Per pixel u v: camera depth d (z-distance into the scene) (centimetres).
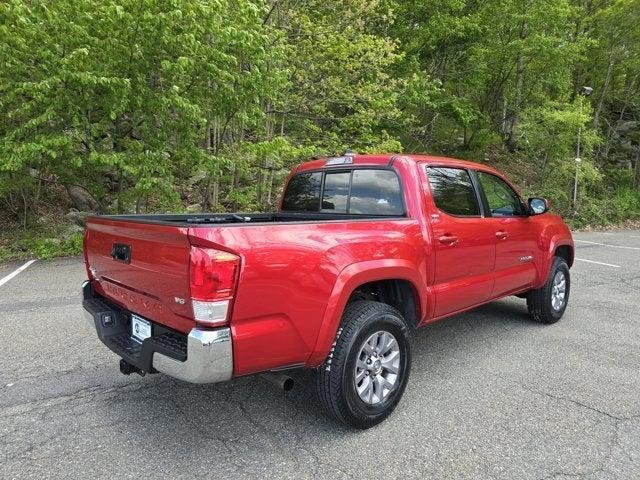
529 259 498
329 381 293
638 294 719
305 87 1167
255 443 292
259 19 873
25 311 557
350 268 296
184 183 1253
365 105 1241
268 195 1226
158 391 361
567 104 1755
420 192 370
